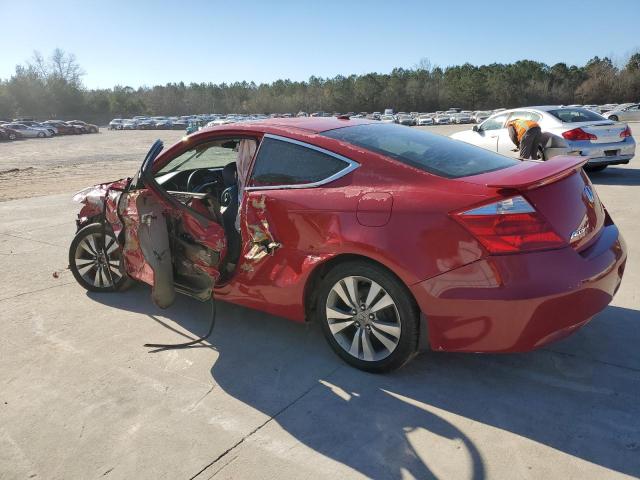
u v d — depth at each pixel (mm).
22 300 4672
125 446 2658
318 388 3127
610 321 3824
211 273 3711
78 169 19766
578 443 2561
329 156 3324
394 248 2896
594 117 10023
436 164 3166
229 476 2432
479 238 2713
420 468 2439
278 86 133750
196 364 3461
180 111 126562
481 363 3330
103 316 4281
